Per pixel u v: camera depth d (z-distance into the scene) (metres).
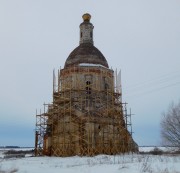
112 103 40.06
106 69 41.75
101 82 40.78
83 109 38.03
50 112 40.34
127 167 18.98
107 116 38.75
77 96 39.16
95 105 38.84
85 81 40.47
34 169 20.95
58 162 27.75
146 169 17.52
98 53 43.50
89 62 41.78
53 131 39.72
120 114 40.28
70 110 37.62
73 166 22.55
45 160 30.77
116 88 42.47
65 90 40.03
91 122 36.94
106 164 22.45
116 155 34.00
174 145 38.69
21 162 28.14
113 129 38.50
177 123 38.88
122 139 39.03
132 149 40.09
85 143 36.38
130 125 40.59
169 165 19.42
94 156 33.47
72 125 37.59
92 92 39.50
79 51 43.03
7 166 23.06
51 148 39.50
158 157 27.89
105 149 36.97
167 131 39.47
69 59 43.25
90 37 45.12
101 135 37.50
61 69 41.94
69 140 37.31
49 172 19.08
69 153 36.66
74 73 40.62
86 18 46.22
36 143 41.03
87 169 19.81
